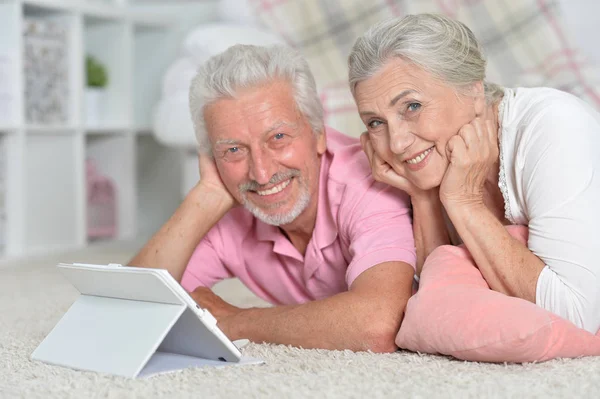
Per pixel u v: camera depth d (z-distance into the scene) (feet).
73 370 6.19
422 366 6.05
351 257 7.56
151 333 5.89
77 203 16.03
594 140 6.48
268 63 6.99
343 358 6.35
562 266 6.27
